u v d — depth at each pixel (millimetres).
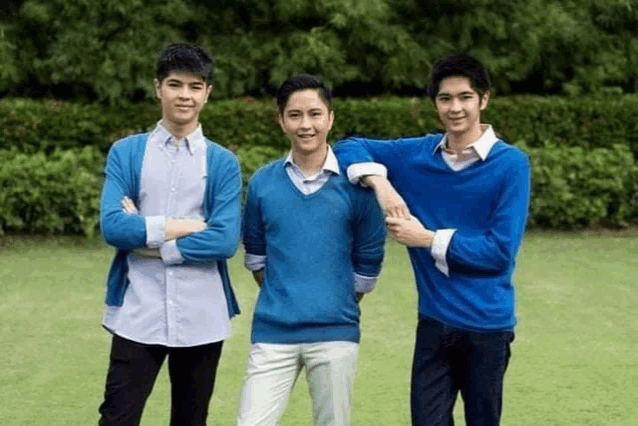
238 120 11531
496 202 4105
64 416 5871
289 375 4258
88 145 11391
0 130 11164
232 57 12109
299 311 4180
